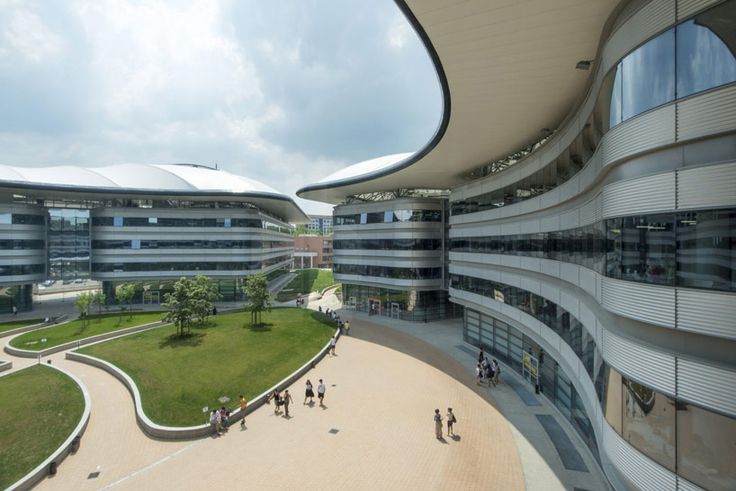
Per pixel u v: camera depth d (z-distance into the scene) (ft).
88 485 51.03
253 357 101.91
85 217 183.11
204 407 72.59
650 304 29.78
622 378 33.42
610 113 35.65
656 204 29.40
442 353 110.52
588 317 48.62
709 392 25.77
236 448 59.77
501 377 90.07
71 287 236.84
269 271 229.04
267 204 209.46
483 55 48.44
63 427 65.72
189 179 190.80
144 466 55.31
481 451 57.72
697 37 26.16
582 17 40.16
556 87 57.21
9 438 62.28
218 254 190.49
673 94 27.76
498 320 102.63
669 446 28.25
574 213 55.67
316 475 52.37
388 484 50.08
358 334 134.00
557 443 59.77
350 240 176.45
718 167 25.44
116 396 80.02
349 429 65.26
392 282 156.76
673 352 28.58
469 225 111.75
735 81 24.27
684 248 27.25
